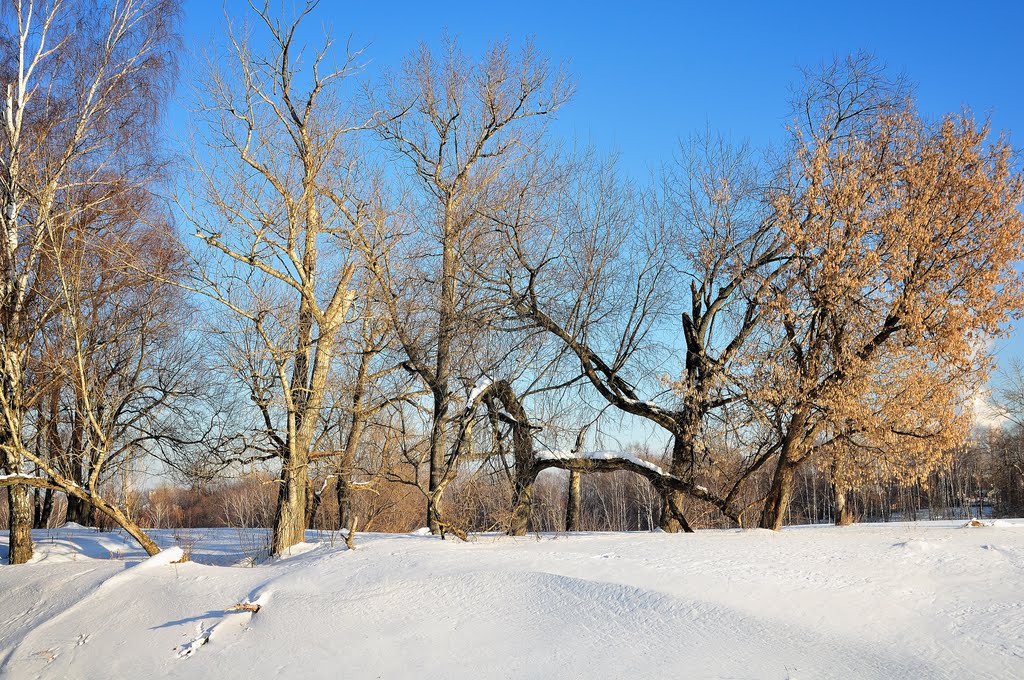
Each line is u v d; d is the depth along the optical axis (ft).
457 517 62.54
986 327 54.13
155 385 87.92
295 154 61.93
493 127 75.15
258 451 61.16
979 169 55.77
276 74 60.64
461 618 34.94
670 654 29.50
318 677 31.96
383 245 65.26
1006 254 54.24
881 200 58.34
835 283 55.83
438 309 69.21
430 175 76.48
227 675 33.45
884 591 35.53
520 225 69.21
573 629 32.53
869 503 143.33
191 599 41.22
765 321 61.00
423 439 70.28
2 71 64.28
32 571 51.88
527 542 52.80
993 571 39.06
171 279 65.46
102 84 66.74
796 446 61.36
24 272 60.54
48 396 70.79
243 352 59.11
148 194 70.74
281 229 59.67
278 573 44.29
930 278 55.93
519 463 67.46
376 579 40.16
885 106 72.79
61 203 64.13
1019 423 150.41
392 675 31.12
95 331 64.13
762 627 30.94
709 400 65.00
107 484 97.66
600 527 153.17
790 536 54.70
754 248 72.79
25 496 60.85
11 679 36.81
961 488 156.66
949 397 55.11
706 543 49.26
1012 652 28.17
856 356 56.70
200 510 127.03
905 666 27.45
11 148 60.70
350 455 69.67
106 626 40.16
